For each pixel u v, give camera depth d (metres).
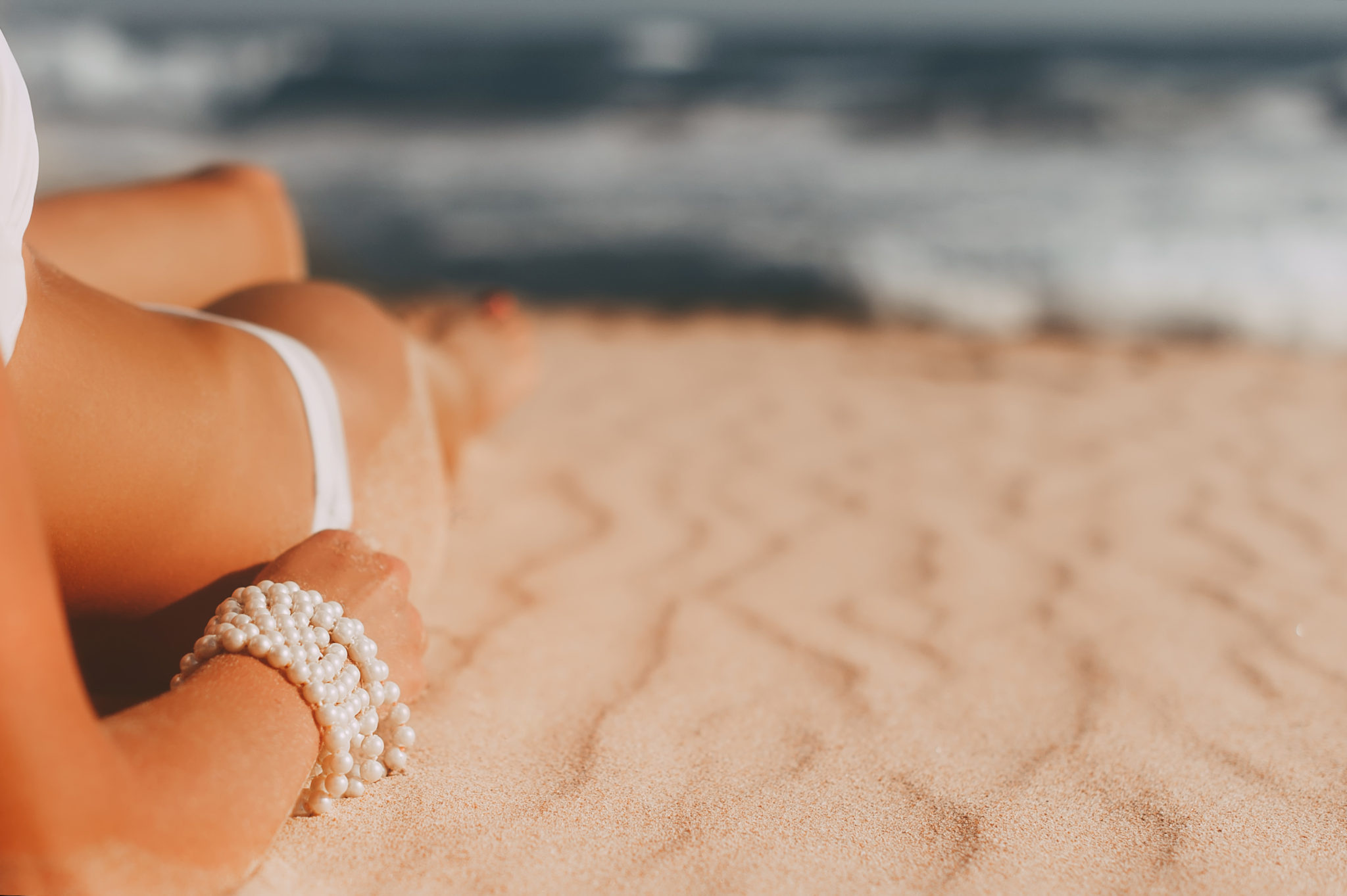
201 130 8.20
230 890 0.68
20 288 0.69
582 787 0.79
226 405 0.77
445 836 0.75
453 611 0.98
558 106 9.24
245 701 0.71
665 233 3.96
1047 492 1.30
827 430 1.59
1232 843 0.76
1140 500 1.27
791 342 2.31
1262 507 1.25
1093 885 0.73
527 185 5.36
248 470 0.77
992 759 0.82
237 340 0.79
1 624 0.61
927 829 0.76
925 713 0.86
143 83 10.91
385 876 0.72
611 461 1.41
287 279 1.03
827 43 22.53
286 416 0.80
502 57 15.72
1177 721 0.86
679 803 0.78
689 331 2.44
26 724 0.62
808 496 1.28
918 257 3.38
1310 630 0.97
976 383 1.91
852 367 2.04
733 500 1.27
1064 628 0.97
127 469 0.73
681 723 0.85
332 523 0.81
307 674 0.73
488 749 0.82
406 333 0.92
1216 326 2.50
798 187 5.09
